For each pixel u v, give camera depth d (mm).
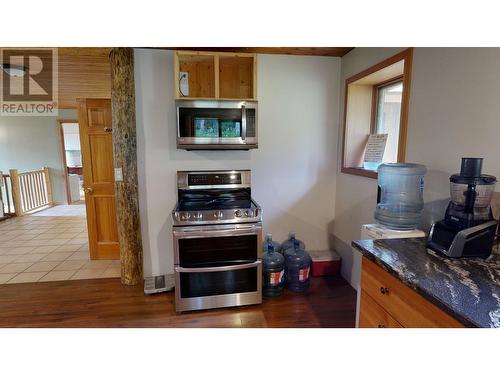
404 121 1950
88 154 3268
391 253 1352
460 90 1519
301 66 2838
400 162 1992
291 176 2973
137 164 2684
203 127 2363
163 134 2686
